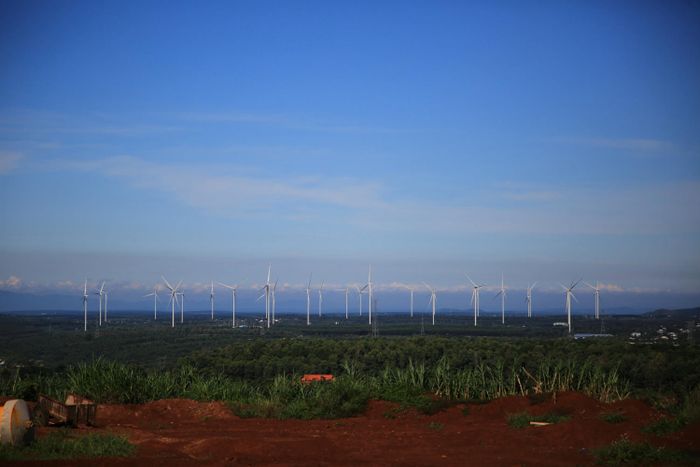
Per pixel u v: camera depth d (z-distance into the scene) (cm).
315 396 2589
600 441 1691
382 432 1969
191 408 2403
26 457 1419
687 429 1712
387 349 5609
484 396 2911
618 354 4544
